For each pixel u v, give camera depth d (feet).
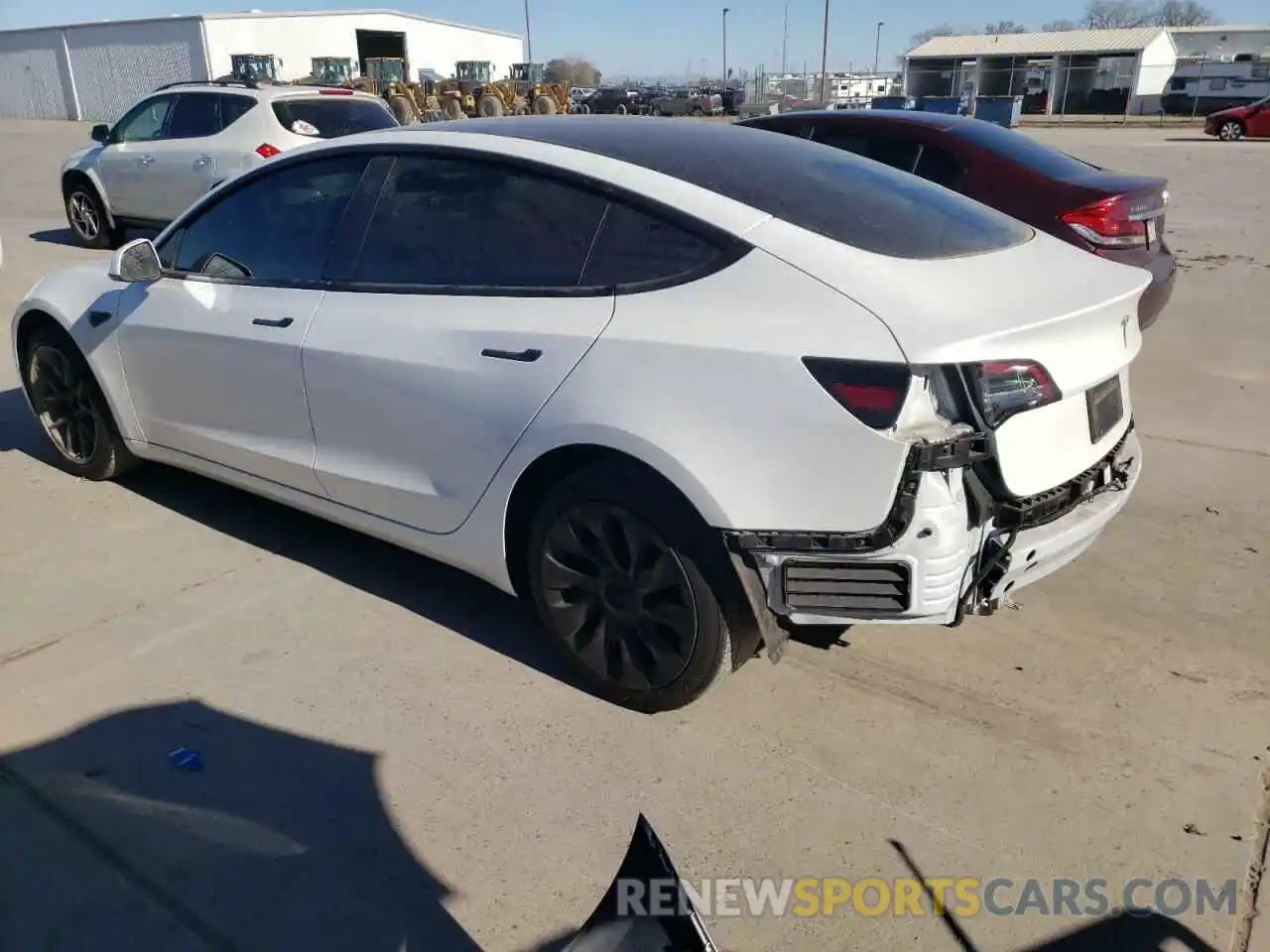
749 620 9.48
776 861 8.35
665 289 9.32
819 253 8.88
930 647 11.33
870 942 7.62
